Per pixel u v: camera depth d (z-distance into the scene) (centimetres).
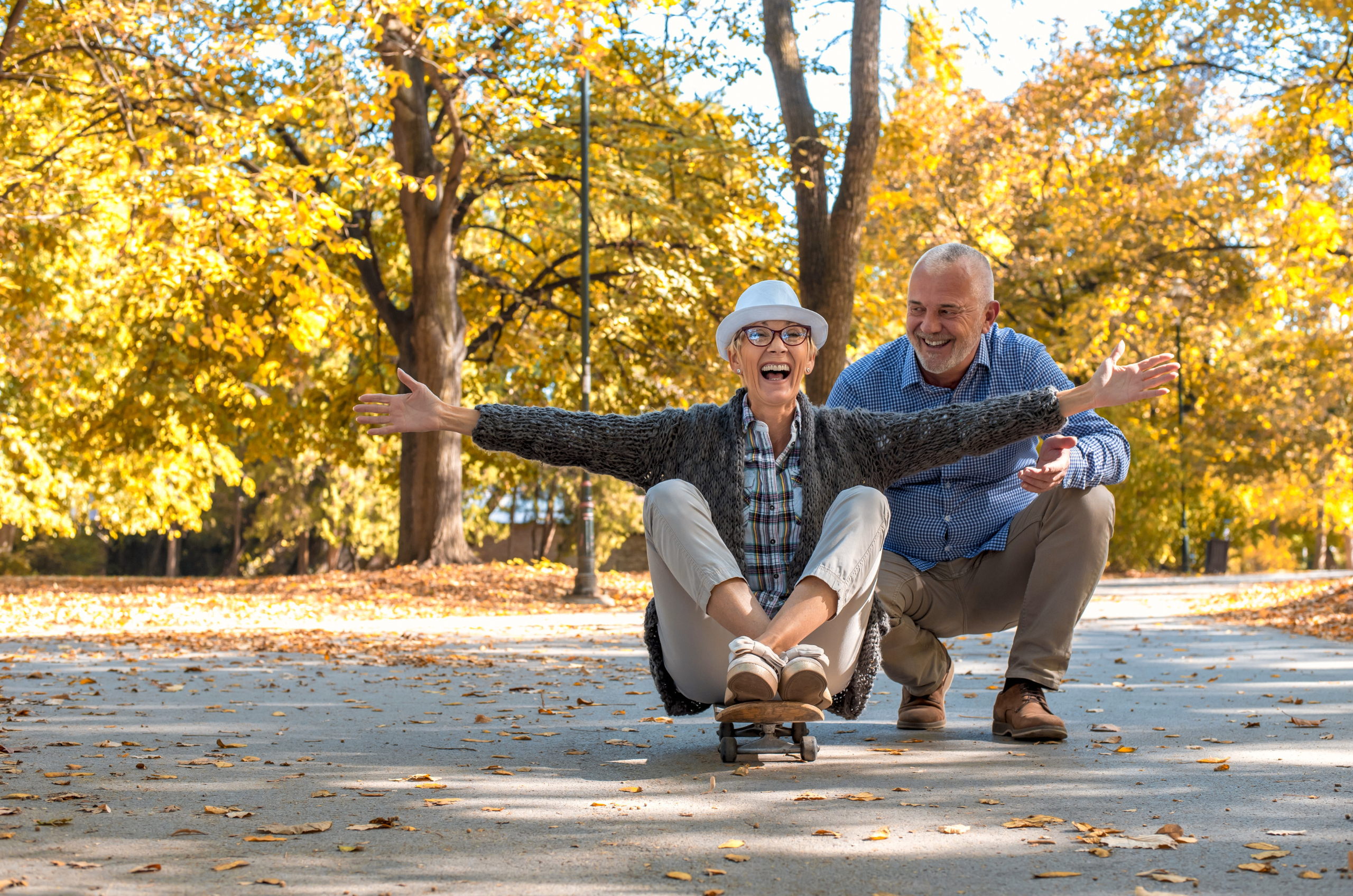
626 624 1381
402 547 2203
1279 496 3800
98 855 285
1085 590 463
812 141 1838
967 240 3181
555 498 4422
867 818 323
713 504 400
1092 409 413
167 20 1481
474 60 1672
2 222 1656
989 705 592
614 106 2131
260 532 4450
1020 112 2723
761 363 400
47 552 5194
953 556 482
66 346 2433
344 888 255
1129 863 275
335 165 1585
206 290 1772
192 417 2552
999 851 287
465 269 2352
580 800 351
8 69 1609
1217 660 845
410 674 801
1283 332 3288
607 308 2158
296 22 1530
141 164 1580
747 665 352
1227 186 2523
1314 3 1823
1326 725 504
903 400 484
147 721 549
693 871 270
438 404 397
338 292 1617
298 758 435
